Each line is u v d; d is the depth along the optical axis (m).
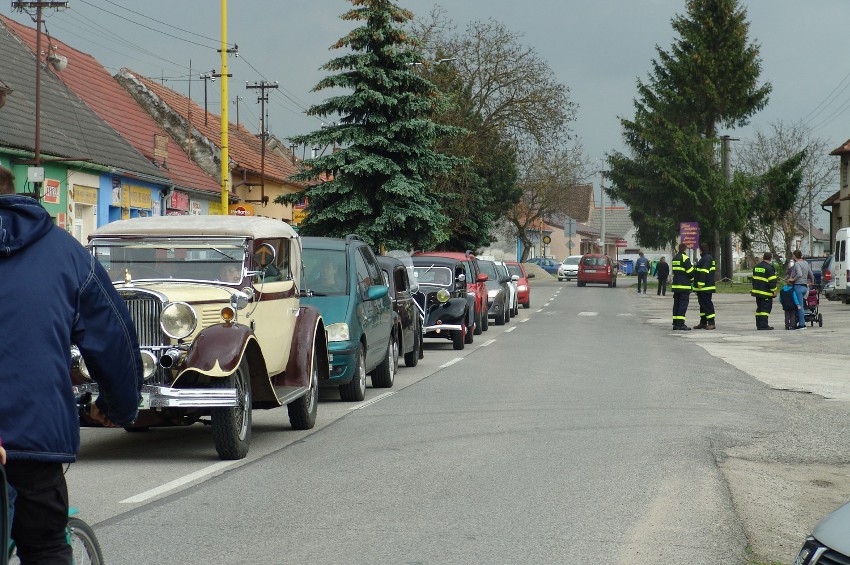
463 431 14.20
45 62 45.50
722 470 11.46
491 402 17.39
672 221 81.31
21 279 4.60
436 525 8.83
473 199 59.94
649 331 37.28
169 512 9.29
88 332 4.88
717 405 17.05
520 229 111.75
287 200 43.94
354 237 19.53
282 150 89.31
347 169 41.78
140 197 44.94
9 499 4.47
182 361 11.59
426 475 11.07
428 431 14.24
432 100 43.75
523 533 8.56
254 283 12.99
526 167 95.31
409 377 21.80
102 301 4.87
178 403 11.35
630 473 11.18
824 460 12.20
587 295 71.25
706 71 79.69
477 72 65.12
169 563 7.57
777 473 11.42
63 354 4.64
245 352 12.38
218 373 11.45
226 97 43.62
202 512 9.29
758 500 10.01
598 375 21.86
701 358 26.14
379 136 42.19
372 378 19.97
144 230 13.12
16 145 31.72
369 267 19.42
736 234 81.38
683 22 81.31
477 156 62.94
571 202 113.75
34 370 4.54
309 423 14.56
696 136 79.44
